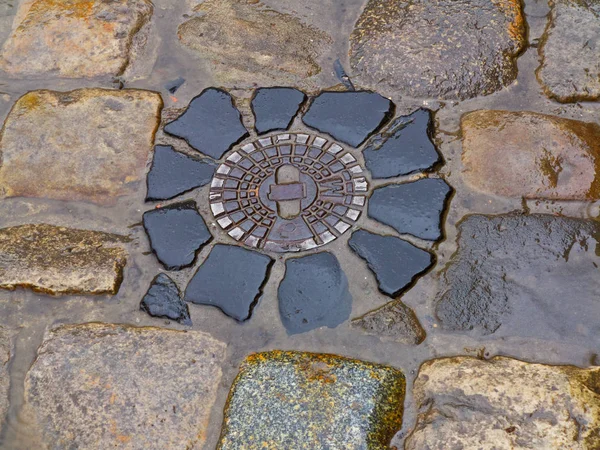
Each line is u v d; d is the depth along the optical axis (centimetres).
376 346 144
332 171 158
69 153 161
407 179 157
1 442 139
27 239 153
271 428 138
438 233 152
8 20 175
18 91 168
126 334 145
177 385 142
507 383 139
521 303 146
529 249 149
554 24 170
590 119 162
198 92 167
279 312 147
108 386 141
